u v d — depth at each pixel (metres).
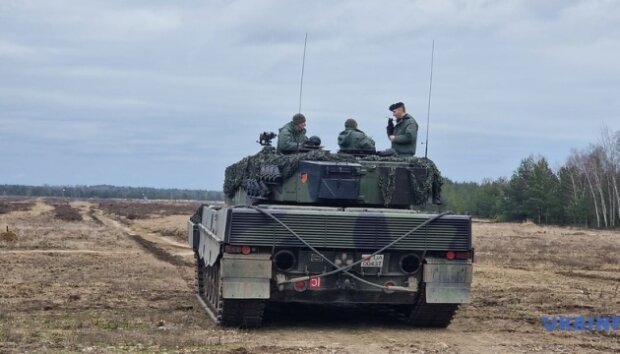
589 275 27.36
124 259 30.27
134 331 13.66
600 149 97.81
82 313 15.99
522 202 97.62
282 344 12.99
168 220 73.06
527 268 30.06
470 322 16.11
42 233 46.81
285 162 15.00
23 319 15.02
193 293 19.97
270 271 13.88
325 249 14.08
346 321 15.94
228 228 13.73
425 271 14.32
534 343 13.60
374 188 14.98
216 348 12.36
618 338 14.27
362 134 16.36
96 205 139.75
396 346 13.05
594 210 93.31
